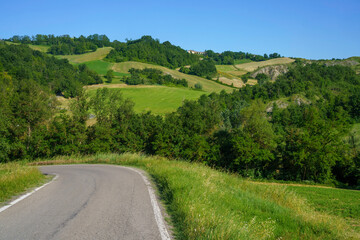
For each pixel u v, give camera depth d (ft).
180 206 21.67
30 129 135.64
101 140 140.56
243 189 40.52
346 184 124.36
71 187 31.71
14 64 321.32
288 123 245.04
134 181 37.22
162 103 327.47
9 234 14.61
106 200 24.47
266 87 396.37
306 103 334.44
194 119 171.32
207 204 22.26
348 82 463.01
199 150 138.21
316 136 131.44
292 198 39.29
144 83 435.94
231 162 136.05
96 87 391.04
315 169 126.82
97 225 16.89
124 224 17.35
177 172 39.81
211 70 615.16
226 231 15.92
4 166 63.26
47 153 128.36
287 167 135.95
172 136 145.59
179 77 540.93
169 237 15.31
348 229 28.58
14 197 24.84
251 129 143.74
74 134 134.92
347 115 254.47
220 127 176.24
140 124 153.89
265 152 129.08
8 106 131.75
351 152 139.13
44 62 387.55
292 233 22.30
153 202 24.11
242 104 288.10
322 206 60.90
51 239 14.12
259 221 22.97
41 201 23.38
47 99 147.95
